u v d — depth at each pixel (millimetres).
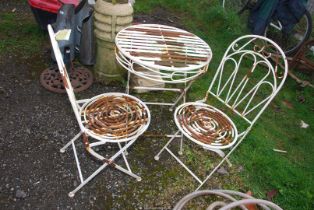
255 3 4508
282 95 4031
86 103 2395
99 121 2258
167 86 3551
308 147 3342
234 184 2729
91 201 2377
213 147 2215
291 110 3824
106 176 2562
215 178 2738
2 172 2457
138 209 2389
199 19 5090
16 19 4215
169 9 5234
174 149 2902
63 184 2453
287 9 4293
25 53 3689
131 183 2545
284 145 3301
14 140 2713
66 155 2668
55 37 2051
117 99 2475
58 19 3127
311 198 2725
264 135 3324
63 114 3033
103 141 2141
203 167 2803
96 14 3043
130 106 2428
